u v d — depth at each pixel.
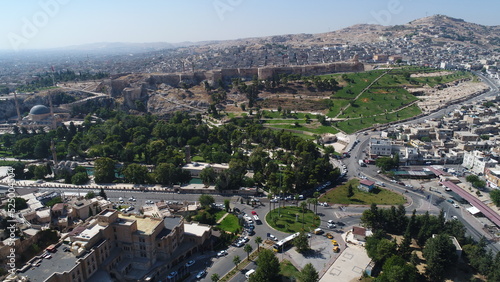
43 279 180.88
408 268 196.00
